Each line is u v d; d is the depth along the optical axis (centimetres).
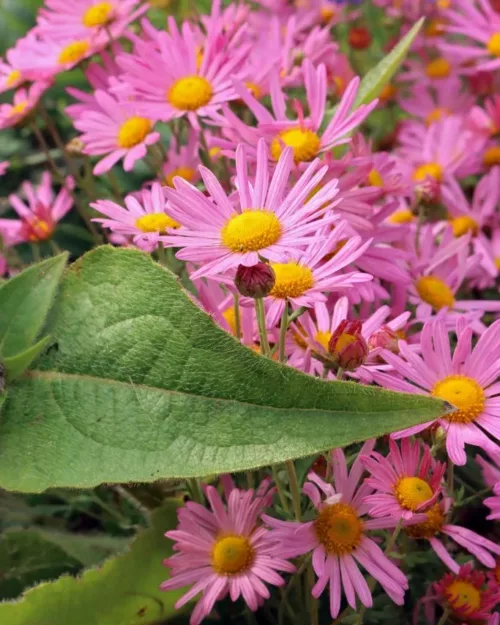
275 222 46
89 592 51
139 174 83
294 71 64
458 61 89
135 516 59
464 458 45
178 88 59
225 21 67
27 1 96
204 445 42
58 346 45
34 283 46
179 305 44
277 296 47
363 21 100
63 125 91
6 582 57
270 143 55
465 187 78
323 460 51
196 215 46
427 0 92
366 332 50
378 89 61
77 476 43
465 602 47
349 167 56
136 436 43
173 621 52
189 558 49
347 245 48
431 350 48
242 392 42
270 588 52
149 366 44
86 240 82
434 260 59
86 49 66
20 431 44
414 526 48
